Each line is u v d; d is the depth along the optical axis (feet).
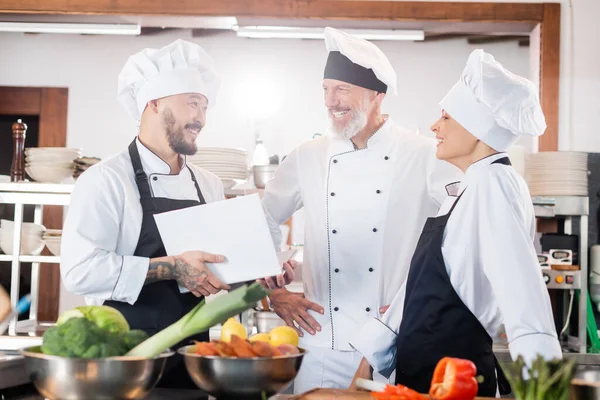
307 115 16.48
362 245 8.65
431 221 7.15
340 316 8.64
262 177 11.90
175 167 7.65
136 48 16.44
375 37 13.23
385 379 8.25
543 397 4.33
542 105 12.65
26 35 16.38
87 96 16.39
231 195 11.97
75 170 10.82
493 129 6.77
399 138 8.88
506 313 6.20
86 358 4.64
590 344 11.75
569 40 12.71
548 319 6.15
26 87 16.33
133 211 7.25
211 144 16.52
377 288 8.58
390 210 8.64
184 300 7.14
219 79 7.95
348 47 8.39
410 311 6.95
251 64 16.55
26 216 12.66
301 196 9.23
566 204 11.71
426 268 6.86
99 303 7.91
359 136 8.77
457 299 6.76
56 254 10.98
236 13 12.60
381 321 7.47
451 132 6.98
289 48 16.52
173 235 6.72
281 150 16.47
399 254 8.61
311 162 9.13
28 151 11.00
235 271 6.61
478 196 6.61
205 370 5.05
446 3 12.64
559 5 12.69
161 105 7.41
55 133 16.33
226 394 5.07
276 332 5.63
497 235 6.40
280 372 5.07
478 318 6.77
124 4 12.59
